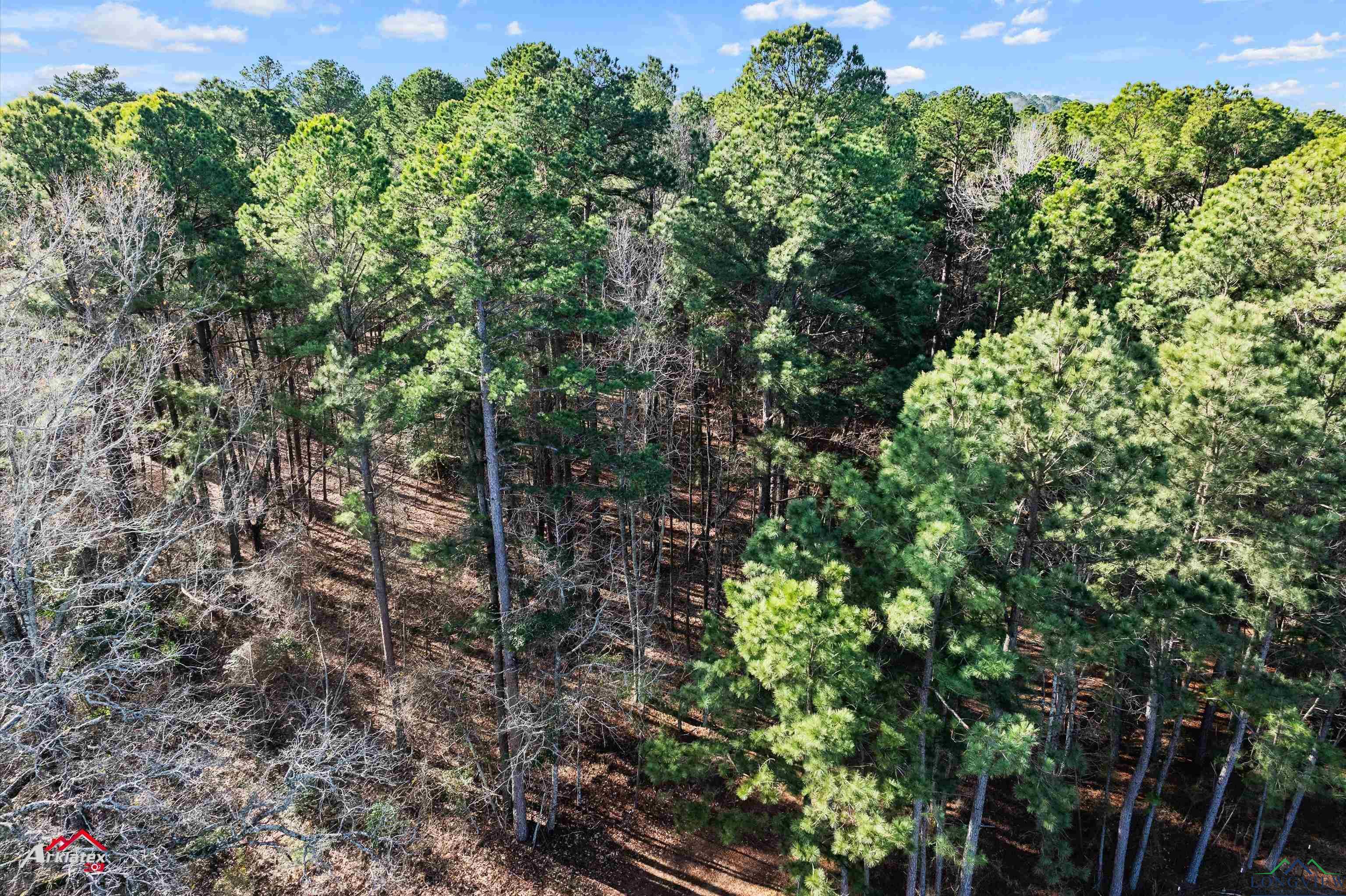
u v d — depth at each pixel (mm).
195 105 24031
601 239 15000
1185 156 32719
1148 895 17453
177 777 12023
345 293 16703
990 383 11797
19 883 10680
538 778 20078
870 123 29500
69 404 11820
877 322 21234
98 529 11836
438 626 23062
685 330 24484
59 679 10703
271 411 20547
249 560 23750
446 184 13453
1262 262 18797
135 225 15969
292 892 15781
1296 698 13664
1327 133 36188
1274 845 18141
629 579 21297
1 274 13305
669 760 14352
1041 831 16812
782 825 14984
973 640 11125
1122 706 17891
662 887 17516
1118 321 18672
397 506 26578
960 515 10656
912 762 13016
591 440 16484
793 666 11398
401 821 17516
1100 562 13836
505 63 32000
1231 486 13539
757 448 20672
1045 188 29922
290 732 18484
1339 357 13719
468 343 13656
